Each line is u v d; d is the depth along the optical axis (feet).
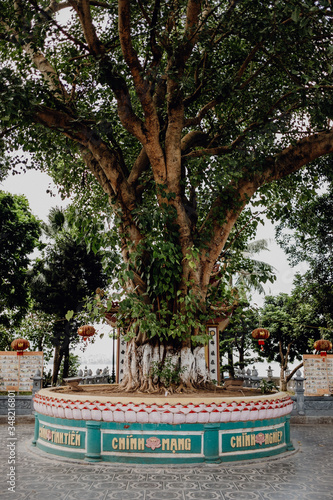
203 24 32.17
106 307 31.12
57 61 40.06
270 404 27.14
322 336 75.46
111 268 29.01
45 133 33.01
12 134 35.32
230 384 38.22
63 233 76.33
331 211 57.72
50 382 81.35
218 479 21.49
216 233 33.30
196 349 31.99
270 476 22.27
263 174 34.24
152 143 30.66
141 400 25.07
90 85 38.19
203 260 32.60
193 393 29.32
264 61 35.63
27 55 36.78
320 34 32.27
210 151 34.88
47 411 27.96
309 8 26.66
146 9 32.71
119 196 31.73
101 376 68.28
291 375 72.02
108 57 29.37
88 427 25.34
